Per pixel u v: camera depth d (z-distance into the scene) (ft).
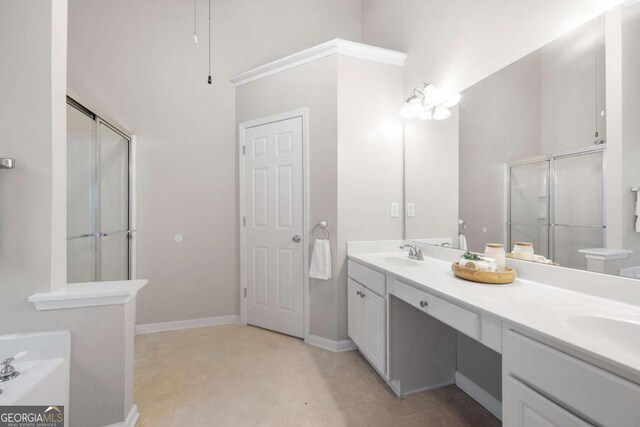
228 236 9.57
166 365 6.77
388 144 7.80
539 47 4.45
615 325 2.90
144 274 8.87
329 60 7.48
